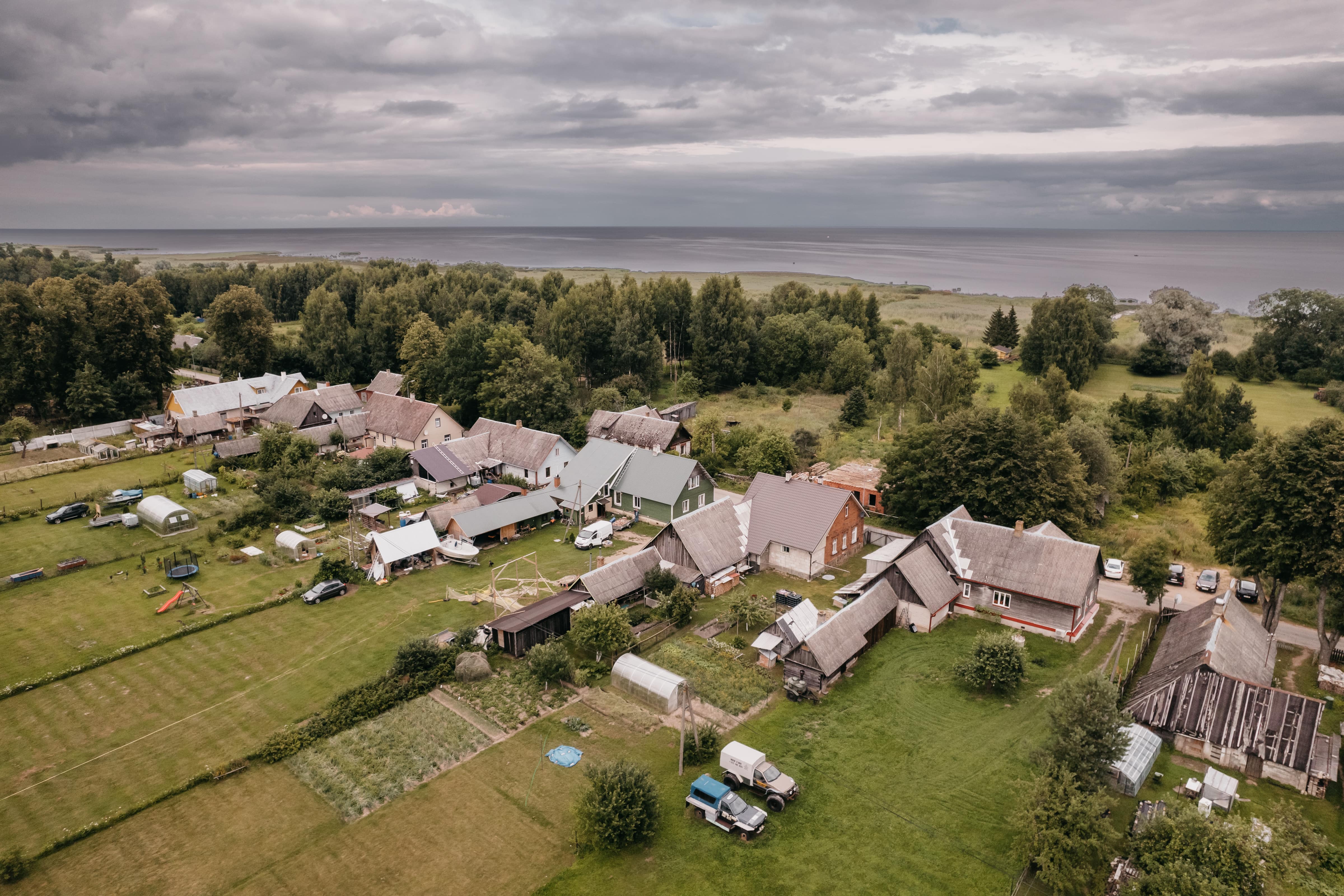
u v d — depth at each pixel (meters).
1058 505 65.25
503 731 41.31
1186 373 125.44
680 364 148.50
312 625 53.22
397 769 38.19
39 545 66.38
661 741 40.34
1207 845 29.17
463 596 57.16
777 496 64.50
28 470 83.88
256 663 48.34
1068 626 51.44
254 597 57.25
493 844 33.34
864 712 43.16
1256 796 36.59
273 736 40.50
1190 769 38.53
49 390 103.88
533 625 48.62
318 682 46.09
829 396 136.38
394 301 146.38
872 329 160.75
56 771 38.34
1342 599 47.25
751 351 144.00
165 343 114.38
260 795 36.59
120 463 89.75
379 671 47.22
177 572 59.97
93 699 44.59
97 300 106.00
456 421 103.75
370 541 63.22
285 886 31.25
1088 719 34.22
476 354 109.44
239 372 129.62
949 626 53.94
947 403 102.88
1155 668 45.47
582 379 134.00
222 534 68.81
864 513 67.31
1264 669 43.78
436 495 80.81
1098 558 52.66
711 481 76.38
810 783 37.22
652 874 31.64
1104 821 30.38
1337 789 37.06
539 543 68.25
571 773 37.81
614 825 32.06
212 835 34.09
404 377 118.00
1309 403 117.44
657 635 50.78
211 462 88.69
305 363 144.00
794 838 33.69
